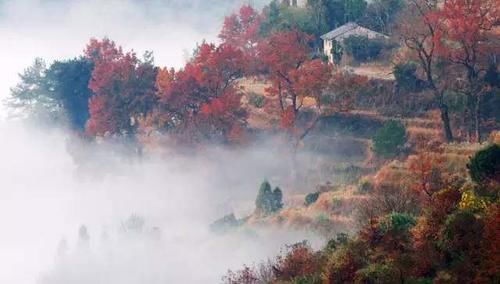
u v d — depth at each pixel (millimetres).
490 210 162000
